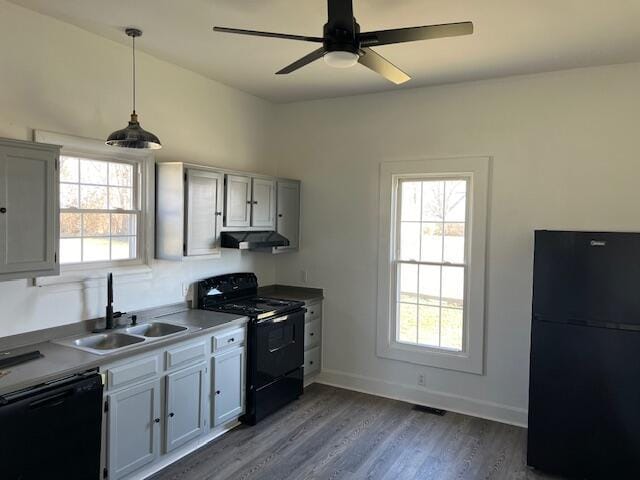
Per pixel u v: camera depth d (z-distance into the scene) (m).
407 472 3.13
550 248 3.10
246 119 4.57
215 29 2.12
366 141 4.51
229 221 3.90
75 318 3.06
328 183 4.72
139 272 3.47
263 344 3.82
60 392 2.31
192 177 3.53
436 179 4.25
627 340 2.91
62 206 3.03
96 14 2.80
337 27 2.07
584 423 3.02
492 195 3.95
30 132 2.79
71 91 3.01
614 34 2.94
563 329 3.07
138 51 3.43
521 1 2.51
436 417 4.01
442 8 2.60
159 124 3.64
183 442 3.17
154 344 2.90
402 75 2.58
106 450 2.64
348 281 4.64
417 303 4.38
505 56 3.36
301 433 3.66
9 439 2.12
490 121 3.94
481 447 3.49
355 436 3.63
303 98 4.71
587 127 3.61
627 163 3.49
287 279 4.98
